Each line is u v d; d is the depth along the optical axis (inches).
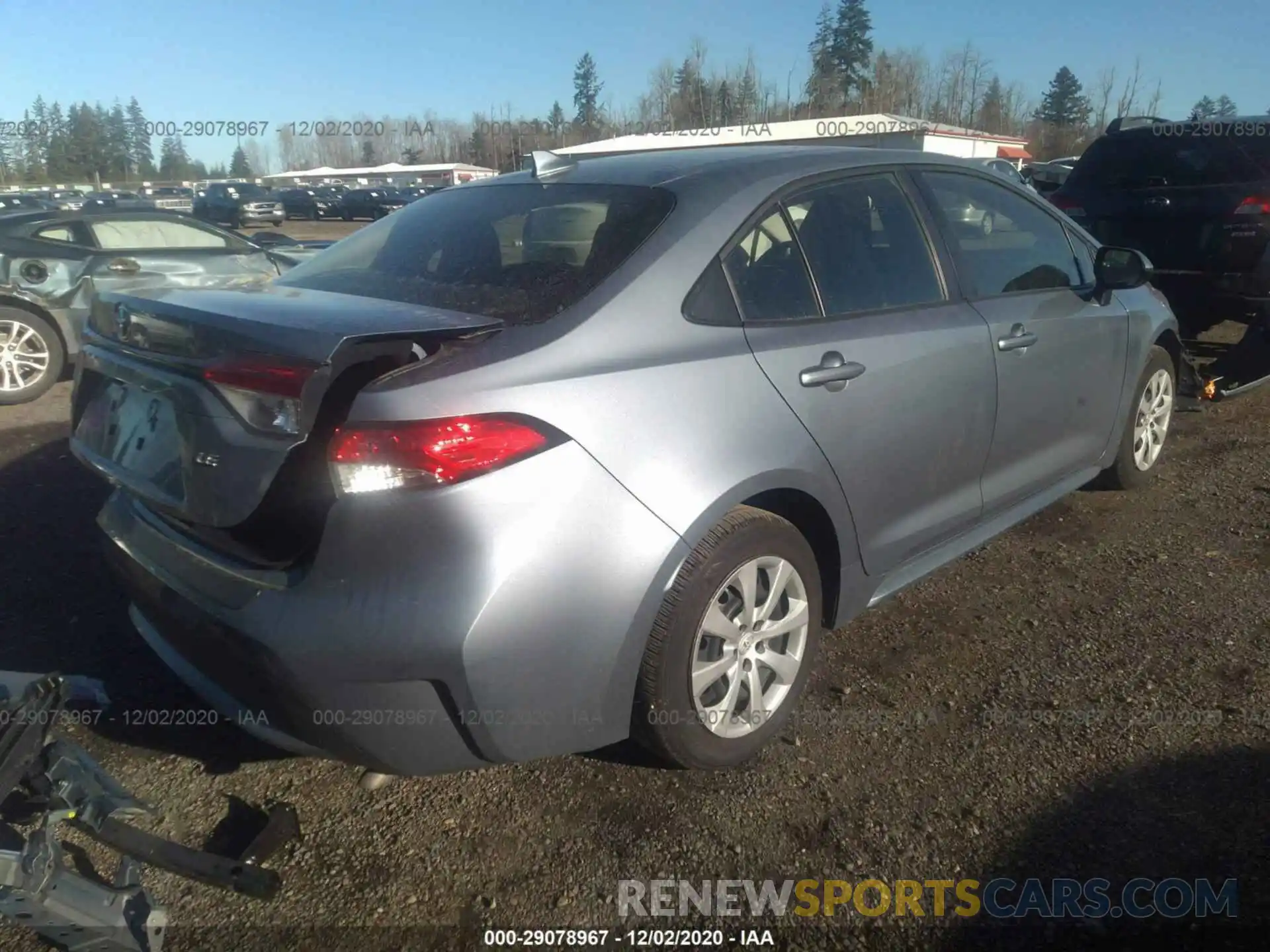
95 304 113.5
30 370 293.9
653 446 95.0
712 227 108.7
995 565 159.3
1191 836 96.8
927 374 124.0
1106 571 155.7
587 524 90.0
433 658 84.6
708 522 97.8
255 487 87.7
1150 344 176.9
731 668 106.0
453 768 91.7
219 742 116.7
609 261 103.1
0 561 165.3
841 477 113.7
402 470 83.8
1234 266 252.5
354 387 88.7
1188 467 203.0
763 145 138.2
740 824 100.7
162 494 97.5
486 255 111.7
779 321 111.1
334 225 1392.7
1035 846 96.4
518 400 88.4
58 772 91.7
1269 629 135.6
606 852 97.4
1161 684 123.2
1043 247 156.9
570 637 90.0
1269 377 226.8
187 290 111.3
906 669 128.9
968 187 145.0
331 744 90.6
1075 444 161.0
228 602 90.6
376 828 101.7
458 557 84.6
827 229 121.2
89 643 138.4
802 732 116.0
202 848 99.0
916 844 97.4
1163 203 264.5
